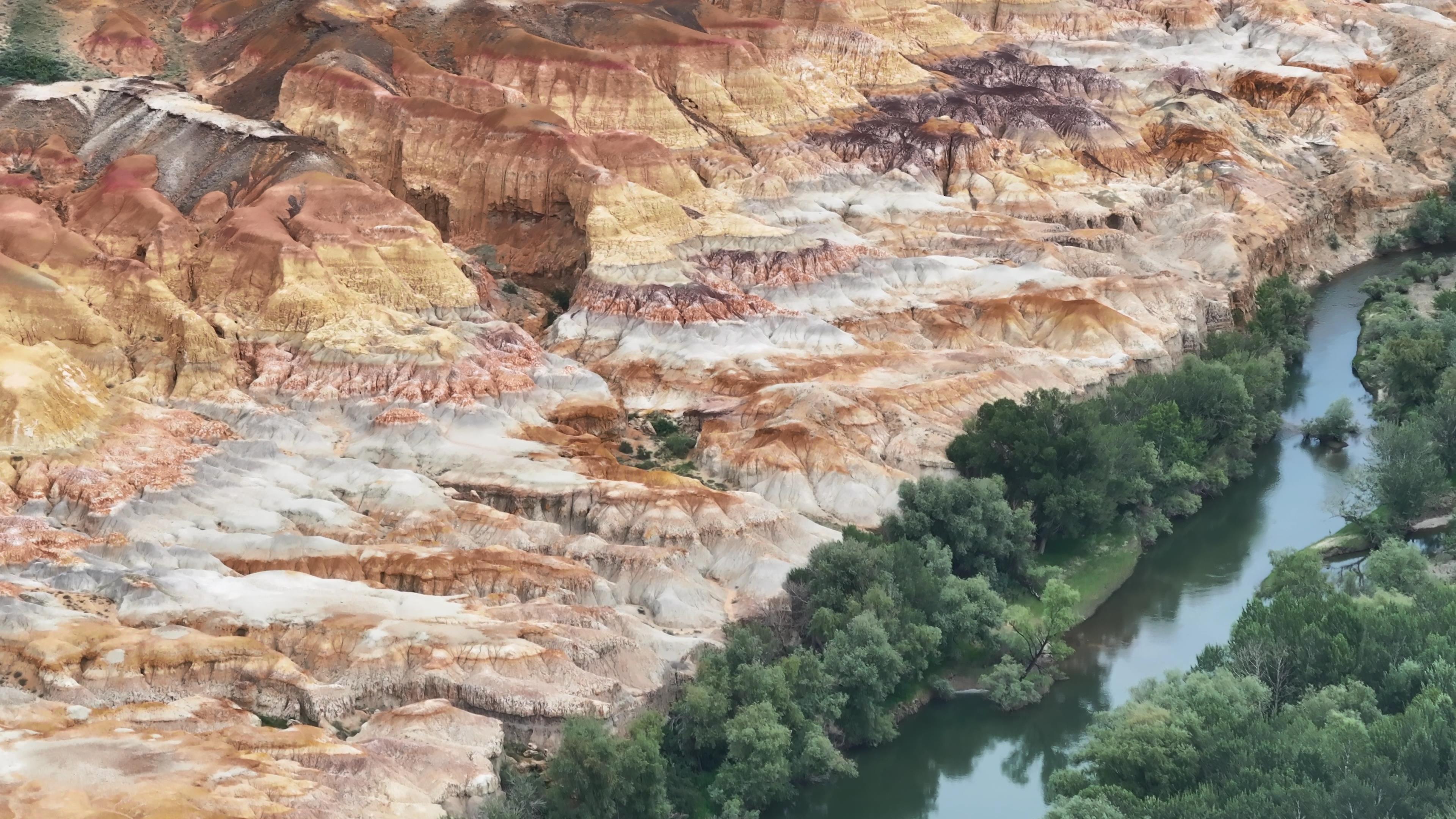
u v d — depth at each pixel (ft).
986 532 412.77
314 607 346.13
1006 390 501.15
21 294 455.63
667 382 506.07
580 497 414.41
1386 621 350.84
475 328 497.87
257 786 285.23
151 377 456.86
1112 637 402.11
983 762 354.54
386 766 298.76
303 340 474.90
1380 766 291.99
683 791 324.60
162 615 343.46
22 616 331.77
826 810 336.90
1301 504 472.85
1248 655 345.31
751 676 342.44
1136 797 304.30
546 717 325.62
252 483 407.03
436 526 395.34
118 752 291.17
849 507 435.94
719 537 401.70
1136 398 492.13
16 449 394.11
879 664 357.00
